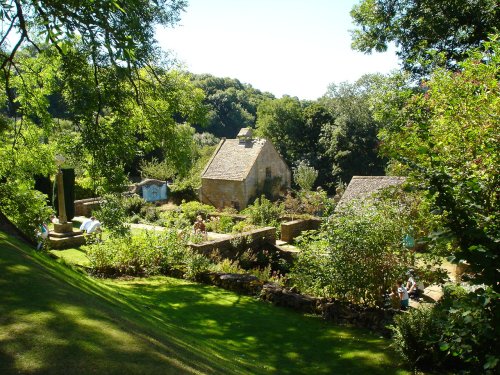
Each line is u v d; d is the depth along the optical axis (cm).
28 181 1459
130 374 310
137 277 1373
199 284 1309
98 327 384
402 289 1076
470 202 436
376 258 948
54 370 292
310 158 5875
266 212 2720
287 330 906
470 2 1408
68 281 624
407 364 730
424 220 718
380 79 988
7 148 1445
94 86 1203
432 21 1447
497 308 395
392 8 1534
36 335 335
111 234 1425
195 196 3862
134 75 1433
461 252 414
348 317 957
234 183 3916
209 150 5322
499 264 405
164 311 982
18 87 1404
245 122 8656
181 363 371
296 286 1142
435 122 739
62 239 1789
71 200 2108
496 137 606
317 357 769
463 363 707
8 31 1110
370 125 5622
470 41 1425
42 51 1134
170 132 1521
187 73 1579
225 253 1723
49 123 1412
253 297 1170
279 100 6431
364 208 1009
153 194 3703
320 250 1052
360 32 1633
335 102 6606
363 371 710
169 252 1467
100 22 895
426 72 1391
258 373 609
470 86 745
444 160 598
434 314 727
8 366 288
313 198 2895
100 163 1227
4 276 458
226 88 9312
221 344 790
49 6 903
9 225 896
